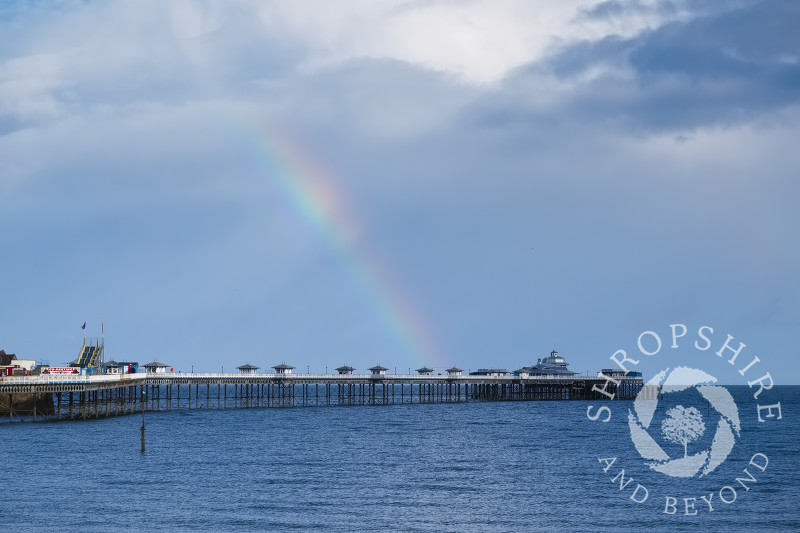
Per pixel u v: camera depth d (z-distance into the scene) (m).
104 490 89.50
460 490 91.81
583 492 91.44
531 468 107.94
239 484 93.81
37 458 110.50
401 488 92.56
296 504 83.56
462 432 155.75
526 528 75.56
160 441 132.38
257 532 72.94
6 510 79.94
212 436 142.00
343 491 90.38
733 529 75.81
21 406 164.50
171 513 79.25
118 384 169.12
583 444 136.00
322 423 172.38
